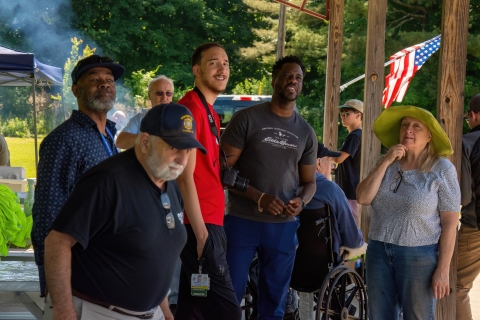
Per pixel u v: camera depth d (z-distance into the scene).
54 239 2.69
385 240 4.29
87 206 2.68
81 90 3.61
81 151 3.41
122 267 2.78
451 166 4.23
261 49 32.53
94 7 33.50
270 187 4.53
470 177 4.79
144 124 2.73
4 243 4.96
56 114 29.84
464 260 5.21
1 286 4.20
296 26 31.58
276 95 4.55
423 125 4.29
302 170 4.81
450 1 4.54
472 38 25.98
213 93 4.17
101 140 3.58
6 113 30.05
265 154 4.50
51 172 3.32
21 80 12.23
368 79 6.64
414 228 4.21
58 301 2.68
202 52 4.16
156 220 2.79
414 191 4.21
